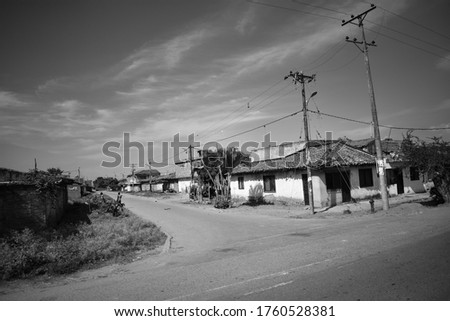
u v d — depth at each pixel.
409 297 4.94
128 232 13.68
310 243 9.74
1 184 12.92
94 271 8.40
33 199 13.84
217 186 30.41
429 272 5.93
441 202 17.42
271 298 5.40
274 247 9.69
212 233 13.72
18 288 7.17
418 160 16.66
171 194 55.03
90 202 29.12
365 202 21.77
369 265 6.69
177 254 9.91
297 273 6.60
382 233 10.33
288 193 23.92
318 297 5.25
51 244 10.55
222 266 7.79
